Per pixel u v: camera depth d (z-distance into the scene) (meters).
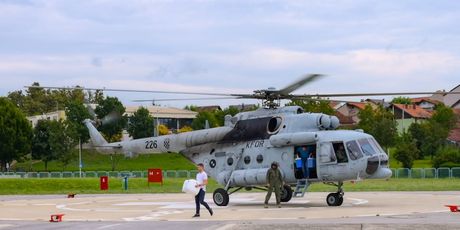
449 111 117.12
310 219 22.92
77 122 115.38
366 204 30.33
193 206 31.67
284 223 21.23
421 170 69.12
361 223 20.59
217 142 32.06
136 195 45.06
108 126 114.94
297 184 29.50
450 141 112.50
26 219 25.55
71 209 30.70
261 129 30.55
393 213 24.78
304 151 29.30
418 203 30.61
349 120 121.88
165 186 55.81
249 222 22.16
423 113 133.00
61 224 22.83
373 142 28.95
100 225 22.09
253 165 30.58
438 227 19.08
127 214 27.00
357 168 28.03
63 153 108.19
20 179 57.19
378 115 102.25
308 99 30.31
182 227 20.88
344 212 25.59
